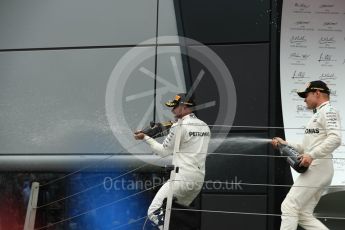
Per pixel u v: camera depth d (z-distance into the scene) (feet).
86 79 90.22
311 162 58.03
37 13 93.15
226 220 81.10
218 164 82.58
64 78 90.99
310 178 58.23
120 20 90.02
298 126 81.92
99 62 90.07
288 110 82.58
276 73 83.35
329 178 58.54
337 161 80.64
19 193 89.51
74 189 87.51
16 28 93.56
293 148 60.54
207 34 86.07
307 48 83.71
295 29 84.07
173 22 87.71
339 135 57.16
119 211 85.05
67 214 86.74
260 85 83.51
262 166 81.35
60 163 88.89
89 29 91.04
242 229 80.48
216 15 85.92
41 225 86.69
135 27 89.25
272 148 81.56
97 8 91.15
